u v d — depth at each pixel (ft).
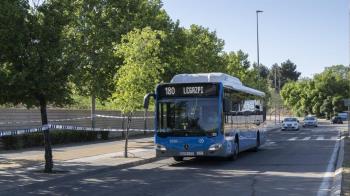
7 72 49.44
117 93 72.95
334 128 200.75
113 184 48.21
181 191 43.01
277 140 121.49
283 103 415.64
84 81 102.06
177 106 64.95
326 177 51.83
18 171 54.95
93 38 101.14
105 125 121.29
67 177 51.75
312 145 102.32
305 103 380.17
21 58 51.11
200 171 58.70
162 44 104.53
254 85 203.21
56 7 53.06
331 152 83.97
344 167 56.24
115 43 100.48
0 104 54.08
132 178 52.80
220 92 64.03
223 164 66.44
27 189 45.21
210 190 43.52
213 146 63.36
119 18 104.47
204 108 64.23
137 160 67.56
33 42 51.65
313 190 43.24
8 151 79.97
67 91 53.98
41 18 52.34
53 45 52.29
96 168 58.39
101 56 100.63
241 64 193.26
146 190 43.83
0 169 56.59
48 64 51.47
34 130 80.23
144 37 72.49
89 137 110.73
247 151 87.97
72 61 53.83
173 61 110.63
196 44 135.95
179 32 114.93
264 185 46.39
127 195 41.16
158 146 65.16
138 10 105.81
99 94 105.19
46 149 54.65
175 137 64.44
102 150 83.35
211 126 63.72
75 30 98.89
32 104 53.11
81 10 101.04
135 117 134.21
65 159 68.39
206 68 135.64
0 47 50.16
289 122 185.47
